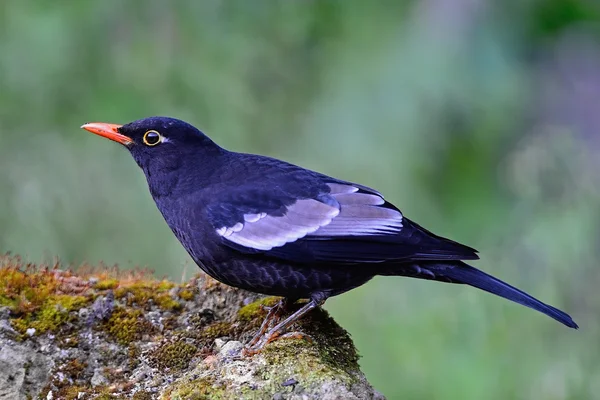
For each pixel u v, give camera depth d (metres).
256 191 9.50
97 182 14.79
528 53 15.93
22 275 9.55
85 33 14.35
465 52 14.62
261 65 14.81
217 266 9.55
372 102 14.42
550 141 15.02
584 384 13.68
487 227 14.74
